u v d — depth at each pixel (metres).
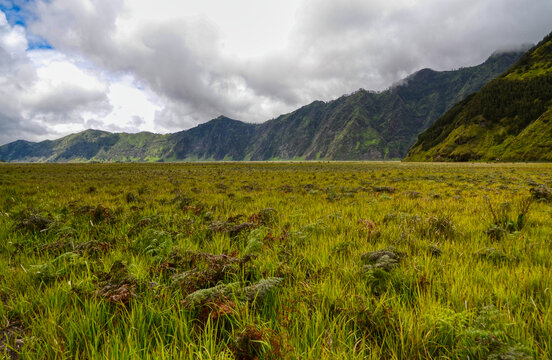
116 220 7.12
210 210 9.00
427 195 12.69
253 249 4.55
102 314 2.69
